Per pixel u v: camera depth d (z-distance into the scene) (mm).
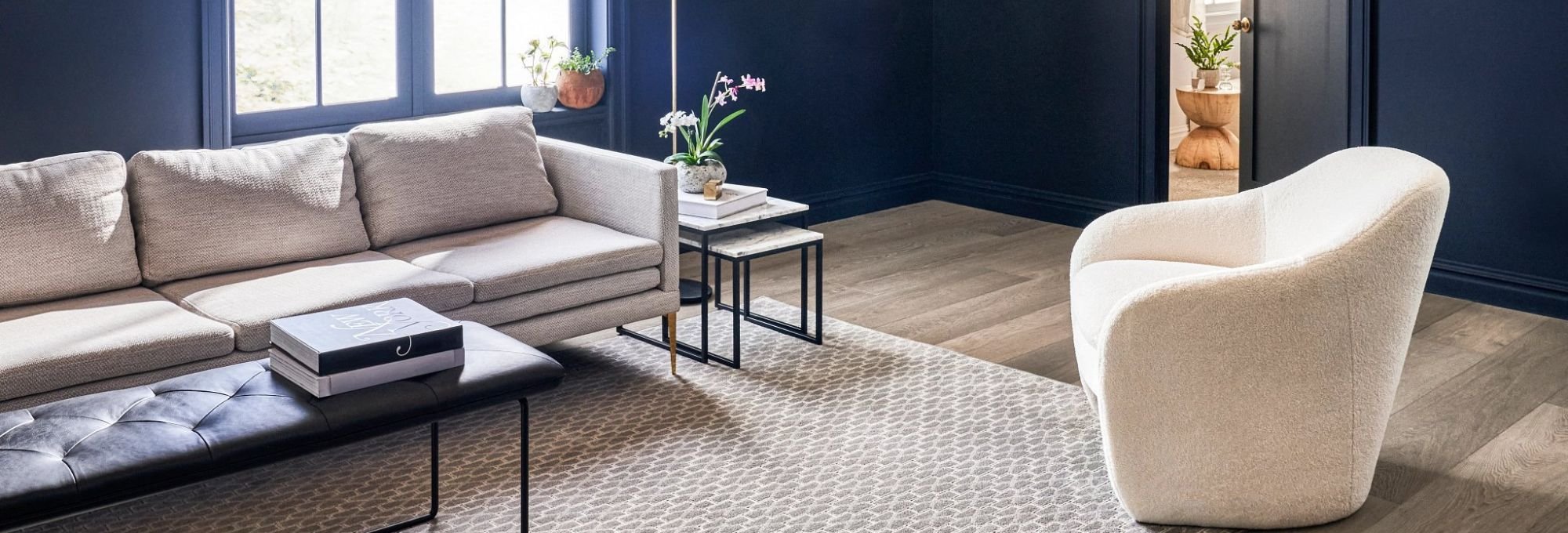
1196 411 2570
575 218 3889
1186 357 2531
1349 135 4594
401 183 3600
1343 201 2855
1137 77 5305
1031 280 4723
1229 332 2506
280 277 3230
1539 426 3219
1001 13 5734
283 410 2232
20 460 2029
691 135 5113
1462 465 2986
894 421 3281
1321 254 2484
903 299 4473
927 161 6148
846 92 5676
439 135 3713
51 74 3598
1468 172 4309
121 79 3723
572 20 4848
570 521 2715
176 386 2348
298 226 3389
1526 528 2668
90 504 2006
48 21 3564
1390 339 2574
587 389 3516
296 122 4230
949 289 4594
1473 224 4332
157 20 3758
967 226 5641
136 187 3221
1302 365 2533
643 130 4992
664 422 3281
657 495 2846
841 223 5676
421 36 4488
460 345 2422
